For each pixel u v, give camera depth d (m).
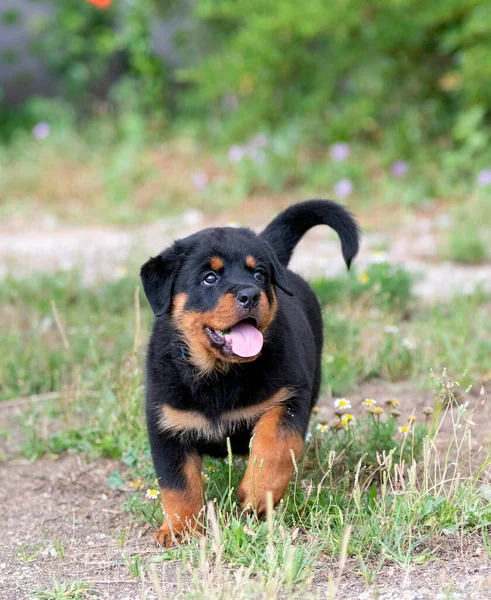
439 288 11.42
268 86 18.95
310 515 5.41
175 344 5.68
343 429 6.53
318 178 16.80
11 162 18.73
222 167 17.86
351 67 18.81
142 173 17.62
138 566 5.23
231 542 5.12
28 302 10.70
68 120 20.33
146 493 6.29
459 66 17.48
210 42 20.94
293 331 5.99
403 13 17.78
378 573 4.90
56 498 6.57
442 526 5.31
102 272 11.98
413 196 15.92
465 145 17.09
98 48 20.33
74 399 7.88
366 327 9.39
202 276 5.69
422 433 6.39
